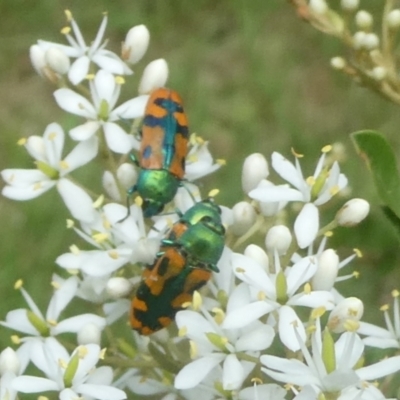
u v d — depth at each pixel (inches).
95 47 4.4
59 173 4.3
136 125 4.3
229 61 9.4
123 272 4.2
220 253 3.8
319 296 3.8
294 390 3.6
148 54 9.5
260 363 3.7
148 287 3.8
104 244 4.1
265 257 3.9
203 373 3.7
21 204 8.2
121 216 4.0
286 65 9.2
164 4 9.7
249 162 4.2
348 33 4.7
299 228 4.0
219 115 9.0
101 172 7.9
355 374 3.4
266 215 4.1
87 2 9.8
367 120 8.7
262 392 3.7
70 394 3.8
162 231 4.0
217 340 3.7
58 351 4.0
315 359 3.5
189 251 3.8
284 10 9.5
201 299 3.8
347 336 3.7
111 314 4.1
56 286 4.1
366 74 4.6
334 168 4.0
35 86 9.5
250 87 9.1
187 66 9.4
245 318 3.7
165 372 4.1
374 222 7.4
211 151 8.7
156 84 4.4
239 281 4.2
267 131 8.8
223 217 4.1
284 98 9.0
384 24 4.7
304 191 4.0
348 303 3.8
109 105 4.3
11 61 9.7
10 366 3.9
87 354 3.8
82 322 4.1
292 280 3.8
